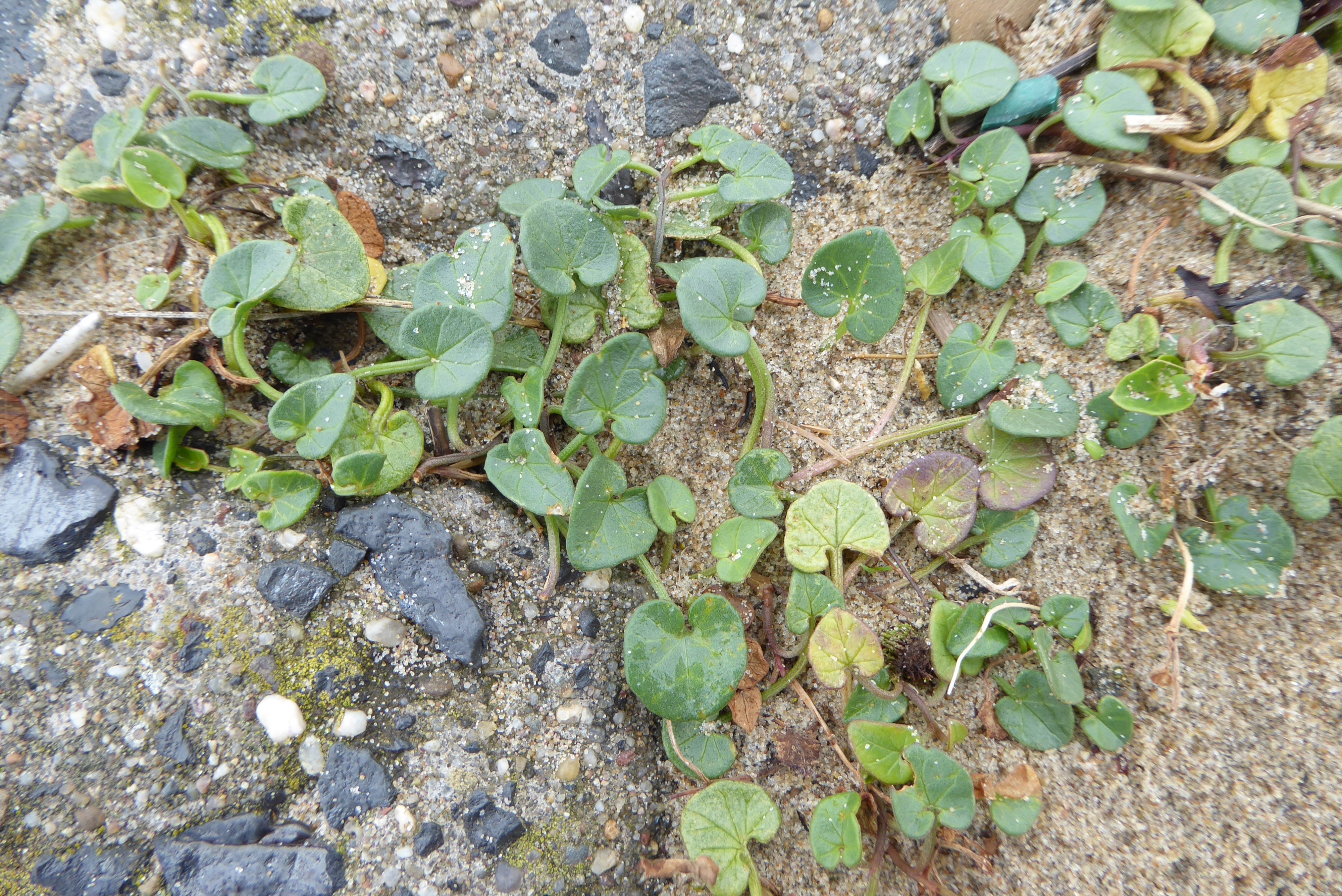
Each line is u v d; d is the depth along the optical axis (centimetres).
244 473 27
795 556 27
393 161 29
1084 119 27
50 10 28
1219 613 28
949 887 28
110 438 26
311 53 28
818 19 29
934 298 29
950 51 28
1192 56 27
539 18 28
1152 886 28
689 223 29
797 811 29
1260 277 27
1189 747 28
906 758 26
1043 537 29
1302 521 28
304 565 27
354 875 26
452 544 28
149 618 26
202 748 26
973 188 28
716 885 26
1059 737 28
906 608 29
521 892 26
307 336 28
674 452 30
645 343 27
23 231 26
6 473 26
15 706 25
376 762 26
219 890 25
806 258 29
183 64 28
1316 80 27
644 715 28
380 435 27
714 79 29
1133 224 28
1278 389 27
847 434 29
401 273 28
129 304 27
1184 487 28
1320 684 27
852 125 29
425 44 28
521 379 29
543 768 27
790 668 29
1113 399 27
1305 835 27
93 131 27
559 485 26
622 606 29
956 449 29
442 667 27
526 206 28
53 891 25
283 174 28
